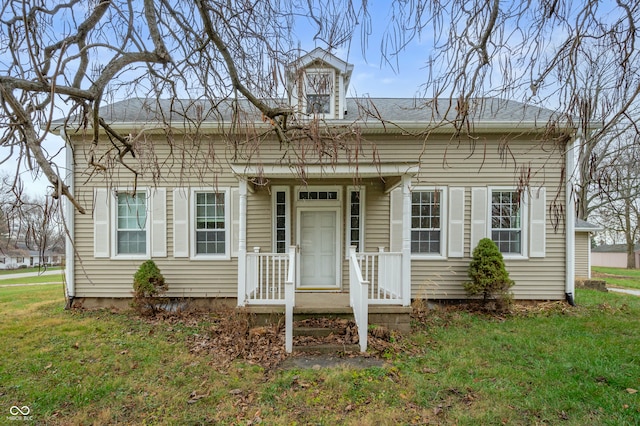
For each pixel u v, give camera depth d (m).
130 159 8.12
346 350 5.24
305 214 8.30
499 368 4.65
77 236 8.22
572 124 3.00
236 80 3.51
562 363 4.82
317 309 6.16
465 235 8.22
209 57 3.75
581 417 3.54
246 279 6.40
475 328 6.50
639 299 9.38
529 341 5.71
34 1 2.83
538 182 8.07
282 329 6.06
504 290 7.53
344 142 3.60
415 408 3.71
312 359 4.99
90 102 3.08
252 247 8.20
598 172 3.08
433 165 8.16
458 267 8.19
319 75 3.54
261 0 3.50
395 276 6.43
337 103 7.97
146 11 3.44
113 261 8.21
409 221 6.28
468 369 4.64
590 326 6.59
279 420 3.51
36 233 2.43
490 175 8.15
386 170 6.14
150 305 7.61
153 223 8.19
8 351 5.32
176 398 3.93
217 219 8.29
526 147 8.05
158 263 8.22
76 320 7.12
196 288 8.20
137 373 4.56
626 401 3.82
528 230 8.16
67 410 3.71
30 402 3.85
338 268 8.16
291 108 3.49
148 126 5.02
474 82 3.05
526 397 3.92
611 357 5.02
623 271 23.42
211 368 4.69
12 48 2.56
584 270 14.81
